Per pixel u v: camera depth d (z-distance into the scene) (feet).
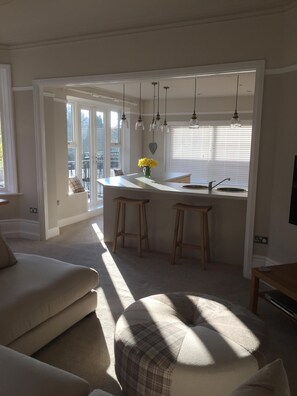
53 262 8.61
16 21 11.96
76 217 19.86
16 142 15.52
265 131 11.11
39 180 15.37
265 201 11.49
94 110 22.11
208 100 25.70
